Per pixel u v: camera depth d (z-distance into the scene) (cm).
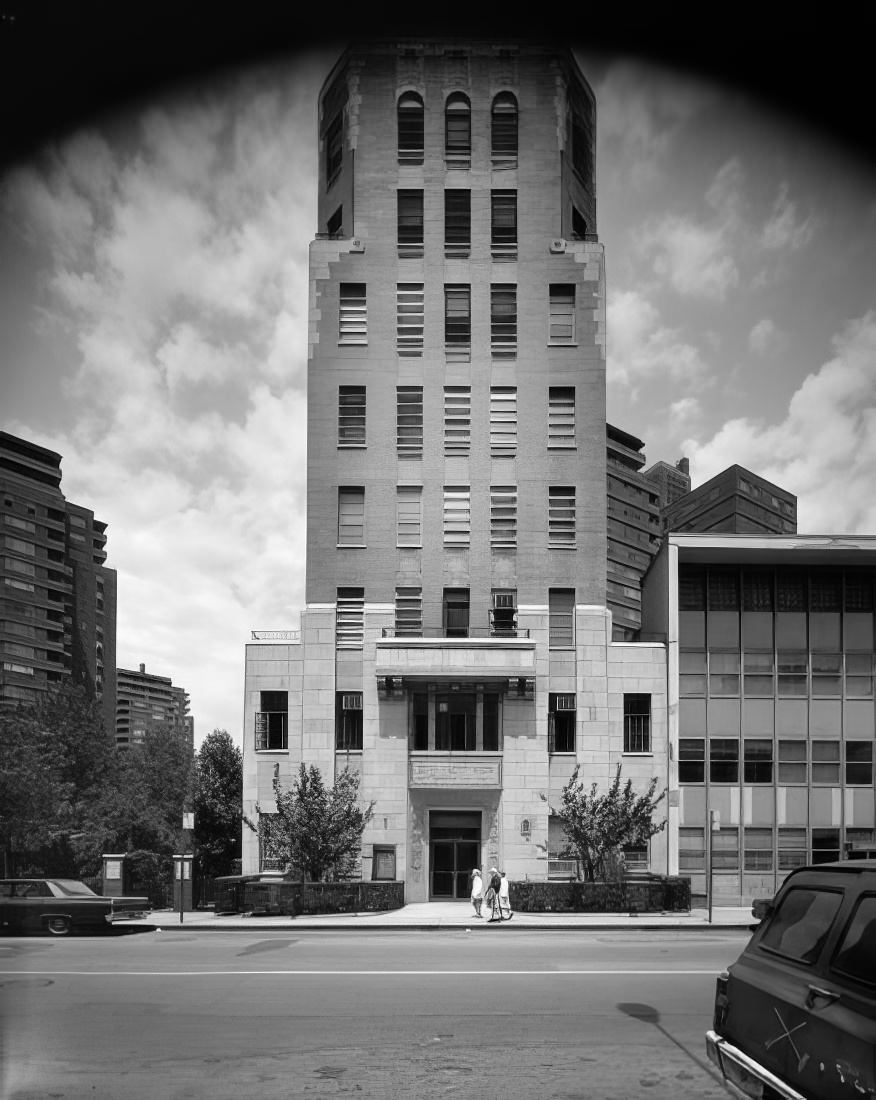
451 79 4412
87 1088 1120
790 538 3947
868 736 4056
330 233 4644
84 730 6669
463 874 3944
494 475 4219
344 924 2955
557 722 4047
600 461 4219
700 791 4019
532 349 4281
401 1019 1483
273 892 3269
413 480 4212
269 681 4091
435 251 4322
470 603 4144
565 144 4438
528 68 4419
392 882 3575
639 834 3641
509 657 3925
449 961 2111
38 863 5459
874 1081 641
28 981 1845
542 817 3938
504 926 2947
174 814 6184
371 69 4406
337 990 1731
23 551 14300
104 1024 1455
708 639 4103
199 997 1670
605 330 4288
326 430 4231
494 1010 1548
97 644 16288
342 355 4269
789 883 878
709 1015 1505
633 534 14050
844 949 738
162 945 2458
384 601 4138
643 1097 1084
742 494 8725
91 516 16388
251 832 4006
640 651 4056
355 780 3869
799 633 4103
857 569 4128
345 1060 1244
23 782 5138
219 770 4859
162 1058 1255
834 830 4016
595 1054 1270
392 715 3994
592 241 4366
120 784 6475
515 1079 1153
